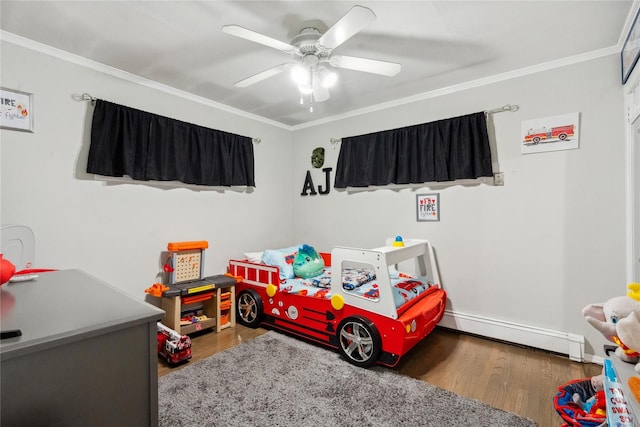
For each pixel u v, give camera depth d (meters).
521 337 2.53
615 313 1.24
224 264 3.32
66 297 0.99
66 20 1.85
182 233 2.96
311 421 1.63
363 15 1.43
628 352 1.18
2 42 1.98
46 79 2.16
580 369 2.17
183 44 2.13
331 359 2.30
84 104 2.34
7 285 1.14
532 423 1.61
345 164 3.50
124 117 2.49
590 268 2.28
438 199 2.93
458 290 2.84
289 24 1.89
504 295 2.62
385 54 2.27
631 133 2.07
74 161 2.29
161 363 2.24
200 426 1.58
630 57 1.92
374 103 3.27
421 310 2.23
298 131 4.03
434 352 2.44
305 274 3.00
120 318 0.81
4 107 1.99
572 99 2.33
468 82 2.74
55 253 2.21
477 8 1.74
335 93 2.99
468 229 2.78
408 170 3.02
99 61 2.37
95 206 2.40
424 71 2.54
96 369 0.76
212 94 3.03
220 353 2.38
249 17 1.82
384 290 2.09
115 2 1.69
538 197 2.47
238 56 2.29
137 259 2.65
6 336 0.66
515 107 2.54
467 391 1.91
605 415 1.38
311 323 2.52
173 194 2.90
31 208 2.10
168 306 2.63
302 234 3.99
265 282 2.88
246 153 3.47
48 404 0.69
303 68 1.92
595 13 1.79
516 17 1.82
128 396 0.82
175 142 2.81
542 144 2.44
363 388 1.92
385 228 3.27
